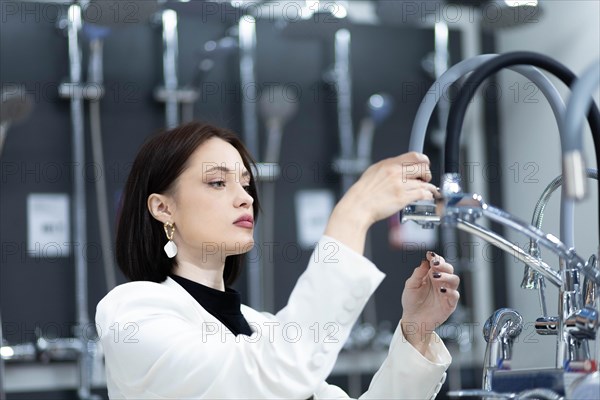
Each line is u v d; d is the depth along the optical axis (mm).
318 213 4672
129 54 4465
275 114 4203
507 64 1312
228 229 1897
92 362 4070
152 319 1652
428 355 1710
